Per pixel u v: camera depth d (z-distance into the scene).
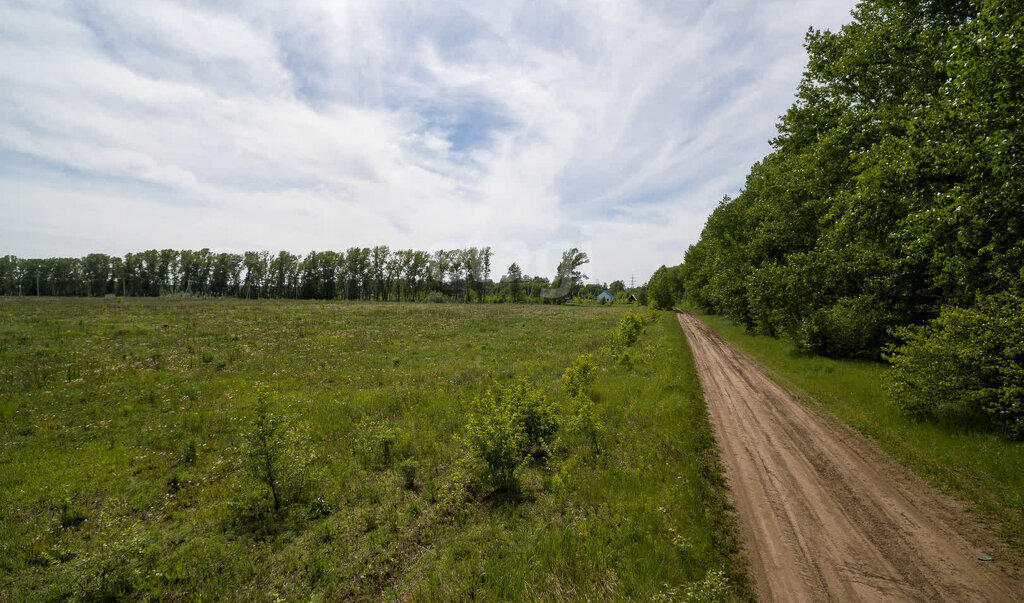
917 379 9.19
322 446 8.62
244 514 6.17
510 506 6.38
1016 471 6.74
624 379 14.33
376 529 5.87
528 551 5.21
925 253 11.40
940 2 14.11
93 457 7.79
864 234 14.52
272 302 61.00
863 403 11.07
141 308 38.50
